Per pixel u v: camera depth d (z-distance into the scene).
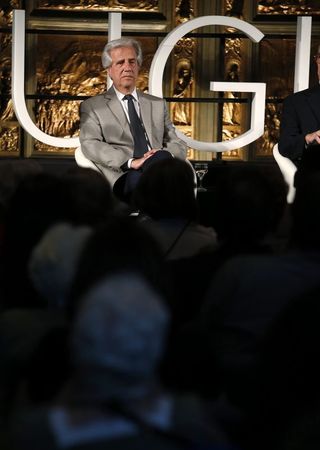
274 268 5.80
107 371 3.67
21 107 15.17
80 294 4.99
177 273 6.52
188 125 17.39
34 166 8.46
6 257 6.21
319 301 5.05
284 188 7.27
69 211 6.63
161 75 15.23
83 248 5.12
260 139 17.38
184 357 5.34
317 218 5.78
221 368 5.41
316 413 4.40
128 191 13.22
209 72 17.30
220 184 6.55
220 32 17.23
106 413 3.67
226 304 5.83
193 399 3.82
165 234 7.29
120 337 3.64
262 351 5.09
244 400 4.93
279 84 17.41
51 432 3.66
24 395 4.77
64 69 17.20
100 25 17.25
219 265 6.52
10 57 17.12
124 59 13.83
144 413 3.69
